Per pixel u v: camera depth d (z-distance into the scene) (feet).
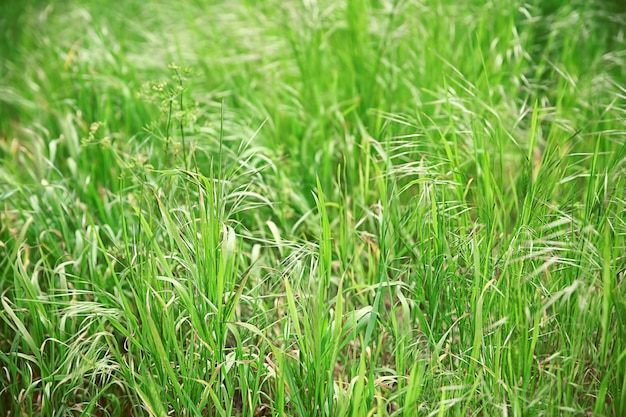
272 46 16.65
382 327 10.52
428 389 9.22
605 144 13.51
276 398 9.23
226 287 9.84
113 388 10.89
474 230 9.89
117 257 11.41
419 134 12.21
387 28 15.33
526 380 9.14
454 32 16.08
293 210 12.91
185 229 10.21
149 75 17.19
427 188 10.48
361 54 15.65
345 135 13.76
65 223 11.96
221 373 9.43
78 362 9.84
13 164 15.26
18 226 12.76
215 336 9.60
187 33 18.28
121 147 14.75
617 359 8.81
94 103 16.43
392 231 11.10
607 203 10.14
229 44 17.83
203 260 9.83
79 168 14.21
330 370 8.83
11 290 11.68
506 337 9.39
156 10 19.89
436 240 10.23
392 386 10.46
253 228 12.60
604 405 9.59
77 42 18.31
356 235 11.82
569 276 9.84
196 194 11.96
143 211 12.12
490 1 16.44
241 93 16.07
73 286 11.66
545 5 17.70
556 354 8.96
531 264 9.87
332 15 16.99
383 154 12.15
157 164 13.21
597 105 14.03
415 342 9.73
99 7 20.77
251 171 11.34
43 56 18.94
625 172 10.23
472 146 12.36
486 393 8.95
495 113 11.89
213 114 15.06
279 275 10.55
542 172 10.71
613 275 9.26
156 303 9.90
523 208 10.01
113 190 13.88
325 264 10.08
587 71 15.64
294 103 15.37
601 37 17.15
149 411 9.08
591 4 17.46
